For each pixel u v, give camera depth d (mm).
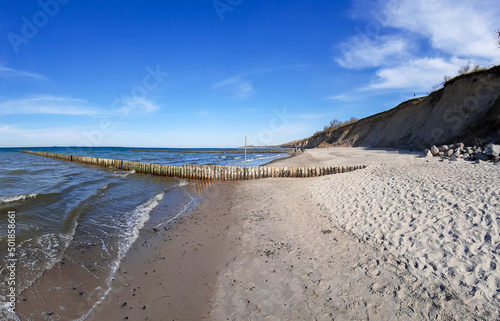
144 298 4551
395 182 9680
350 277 4754
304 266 5277
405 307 3889
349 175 13492
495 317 3441
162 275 5297
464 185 7566
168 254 6250
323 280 4750
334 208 8656
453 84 22359
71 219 8656
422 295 4047
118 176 21641
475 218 5551
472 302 3732
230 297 4492
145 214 9734
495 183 7191
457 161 12312
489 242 4742
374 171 13188
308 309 4055
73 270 5359
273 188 13781
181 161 40625
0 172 21359
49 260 5664
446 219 5871
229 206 10656
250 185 15445
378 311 3889
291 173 17625
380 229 6352
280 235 6965
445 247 4973
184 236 7395
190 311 4199
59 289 4688
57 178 19141
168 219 9125
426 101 27828
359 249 5711
